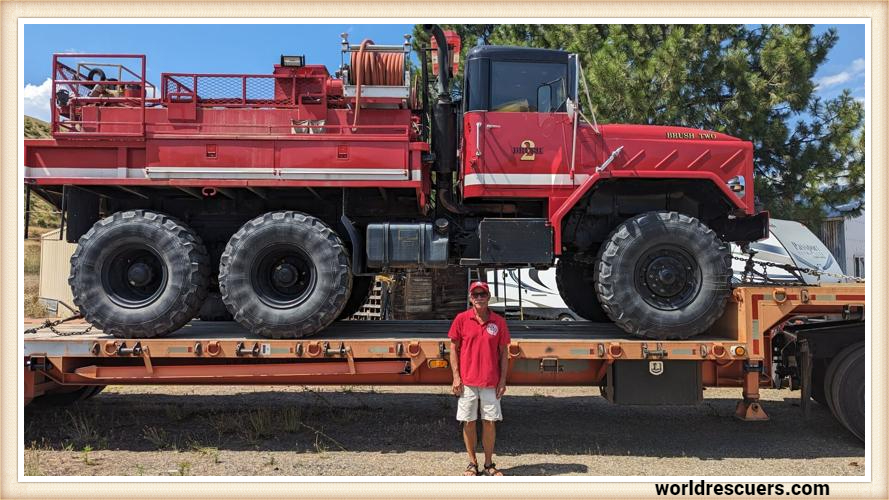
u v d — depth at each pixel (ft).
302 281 17.84
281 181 17.26
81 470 15.55
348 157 17.33
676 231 17.12
